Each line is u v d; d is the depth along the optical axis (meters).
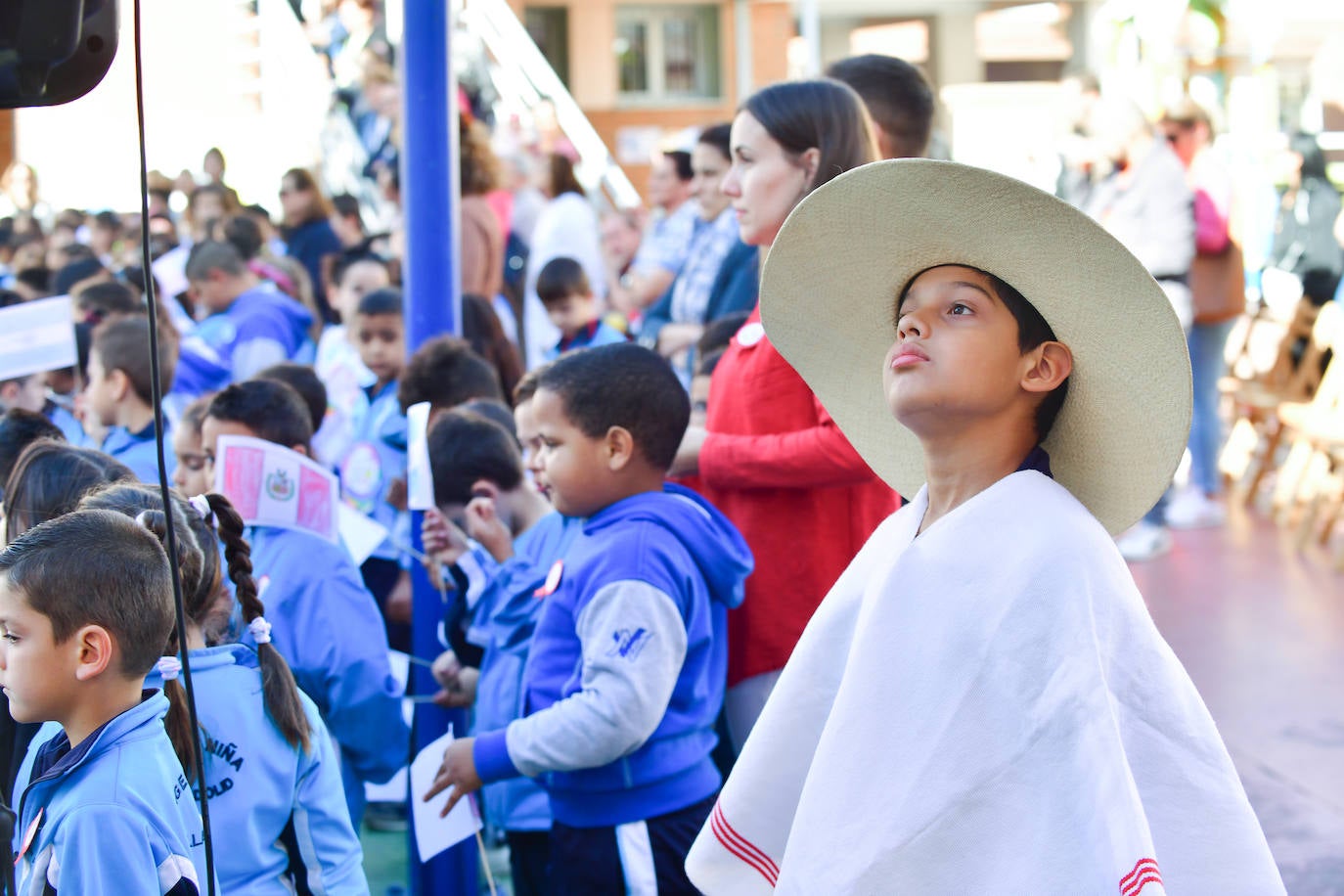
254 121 8.58
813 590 2.52
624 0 15.62
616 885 2.27
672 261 6.32
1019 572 1.41
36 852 1.74
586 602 2.27
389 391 4.01
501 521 2.89
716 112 15.75
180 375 4.76
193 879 1.76
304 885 2.11
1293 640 4.93
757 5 15.56
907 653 1.45
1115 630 1.41
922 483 1.79
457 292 2.99
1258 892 1.40
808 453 2.39
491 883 2.75
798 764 1.63
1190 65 10.68
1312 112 10.17
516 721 2.29
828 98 2.46
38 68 1.71
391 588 3.64
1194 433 6.78
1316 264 7.53
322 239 6.56
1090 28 15.82
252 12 8.73
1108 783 1.32
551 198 6.95
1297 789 3.69
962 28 16.39
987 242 1.47
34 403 3.63
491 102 8.77
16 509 2.34
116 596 1.77
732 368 2.60
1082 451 1.59
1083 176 7.18
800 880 1.45
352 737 2.62
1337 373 6.39
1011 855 1.35
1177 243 6.33
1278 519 6.80
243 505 2.51
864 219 1.55
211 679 2.02
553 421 2.39
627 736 2.17
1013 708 1.38
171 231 7.00
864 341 1.73
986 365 1.49
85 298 4.26
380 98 7.59
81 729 1.79
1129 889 1.29
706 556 2.33
